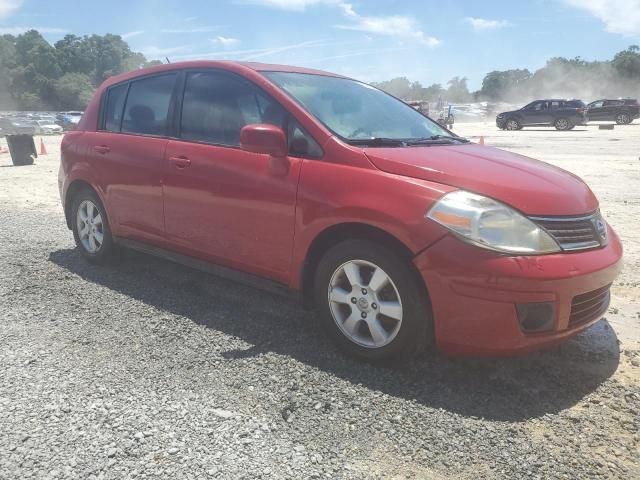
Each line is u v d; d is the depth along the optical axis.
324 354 3.54
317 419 2.83
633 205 8.65
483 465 2.51
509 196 3.08
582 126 36.91
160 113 4.62
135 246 4.85
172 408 2.90
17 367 3.32
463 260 2.96
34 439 2.62
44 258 5.62
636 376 3.31
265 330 3.89
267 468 2.46
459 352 3.12
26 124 39.47
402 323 3.20
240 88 4.09
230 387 3.13
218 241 4.05
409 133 4.16
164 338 3.76
